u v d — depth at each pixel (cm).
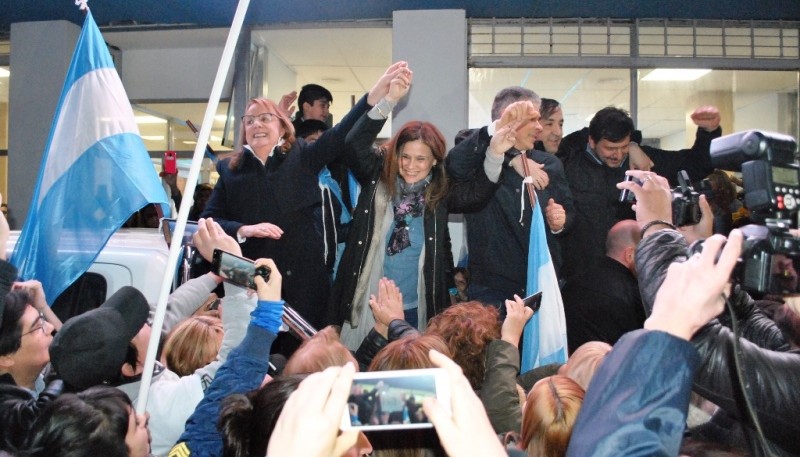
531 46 677
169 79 831
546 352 331
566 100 695
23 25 724
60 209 294
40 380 264
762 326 187
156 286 315
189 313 283
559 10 646
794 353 150
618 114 437
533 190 353
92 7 673
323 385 97
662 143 688
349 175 384
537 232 342
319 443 92
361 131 340
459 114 653
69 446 156
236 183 352
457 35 651
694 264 115
